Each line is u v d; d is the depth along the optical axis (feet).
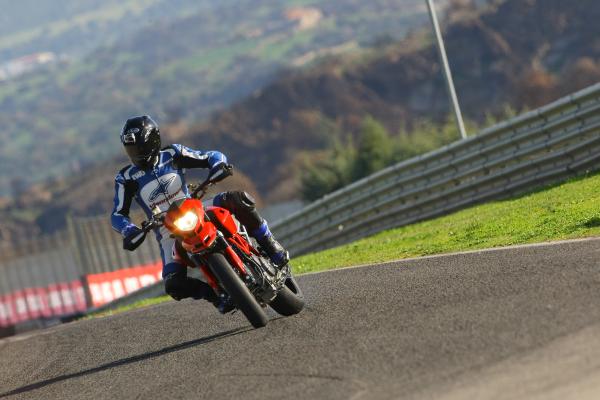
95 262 300.20
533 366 56.18
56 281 374.84
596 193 132.36
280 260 90.12
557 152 179.11
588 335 59.31
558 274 78.07
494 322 67.36
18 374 105.19
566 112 177.78
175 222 81.41
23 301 388.37
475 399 53.06
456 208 201.98
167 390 72.13
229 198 89.35
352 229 224.74
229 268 84.17
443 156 202.18
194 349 87.71
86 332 131.44
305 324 83.97
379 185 216.74
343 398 58.59
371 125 604.49
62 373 96.73
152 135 87.81
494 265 91.04
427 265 104.22
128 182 89.86
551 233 106.01
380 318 78.13
